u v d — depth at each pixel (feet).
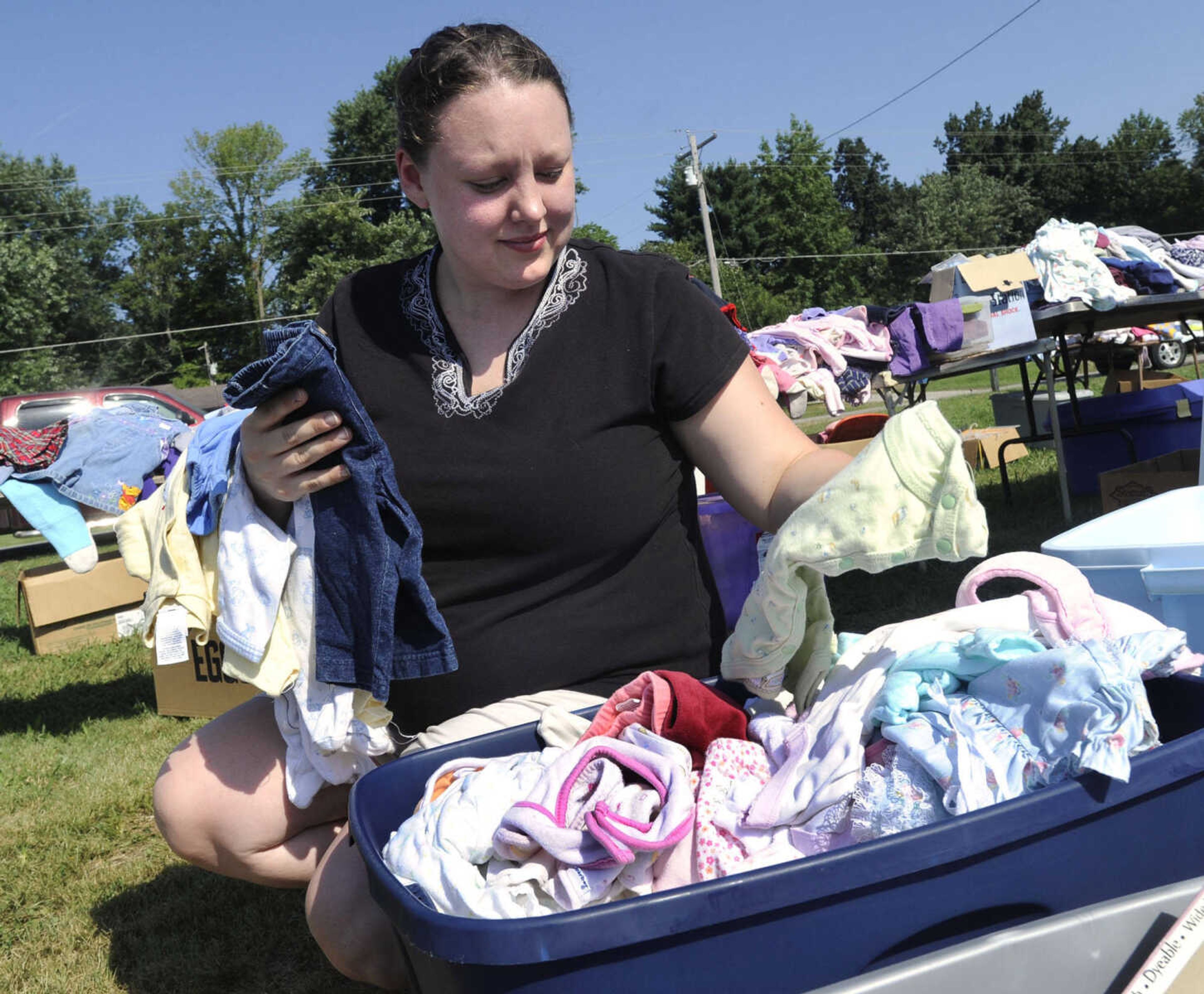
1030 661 4.02
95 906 8.69
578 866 4.01
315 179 172.45
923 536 4.13
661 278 5.66
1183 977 3.49
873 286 199.52
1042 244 19.13
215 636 5.70
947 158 239.50
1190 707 4.56
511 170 5.07
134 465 13.99
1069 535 7.18
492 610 5.44
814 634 5.04
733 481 5.64
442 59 5.09
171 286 170.91
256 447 4.99
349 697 5.23
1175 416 22.53
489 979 3.41
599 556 5.46
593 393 5.49
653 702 4.71
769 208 193.16
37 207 176.86
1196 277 20.26
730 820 4.16
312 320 4.92
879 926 3.52
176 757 5.75
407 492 5.48
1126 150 223.71
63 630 20.18
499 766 4.65
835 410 17.26
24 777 12.55
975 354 19.03
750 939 3.41
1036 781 3.88
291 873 5.72
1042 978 3.57
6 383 140.05
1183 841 3.96
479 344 5.61
